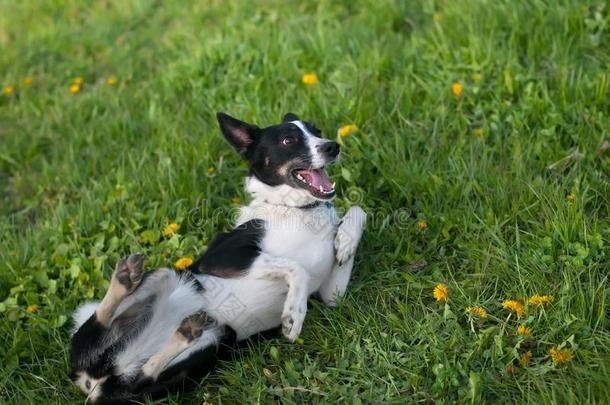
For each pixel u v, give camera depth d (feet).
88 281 9.45
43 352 9.00
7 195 11.27
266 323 8.80
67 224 10.03
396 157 9.82
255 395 8.29
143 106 11.84
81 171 10.97
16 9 16.24
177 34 13.39
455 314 8.54
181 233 9.78
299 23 12.49
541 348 8.27
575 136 9.77
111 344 8.38
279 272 8.62
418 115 10.43
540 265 8.69
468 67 10.80
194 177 10.12
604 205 9.21
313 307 8.95
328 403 8.16
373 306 8.84
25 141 11.89
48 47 14.21
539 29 10.97
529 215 9.14
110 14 15.20
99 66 13.47
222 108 11.19
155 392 8.41
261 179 9.12
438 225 9.26
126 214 9.98
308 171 9.00
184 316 8.60
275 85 11.23
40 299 9.46
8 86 13.25
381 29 12.09
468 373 8.13
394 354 8.36
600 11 11.04
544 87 10.28
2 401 8.65
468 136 10.05
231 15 13.30
